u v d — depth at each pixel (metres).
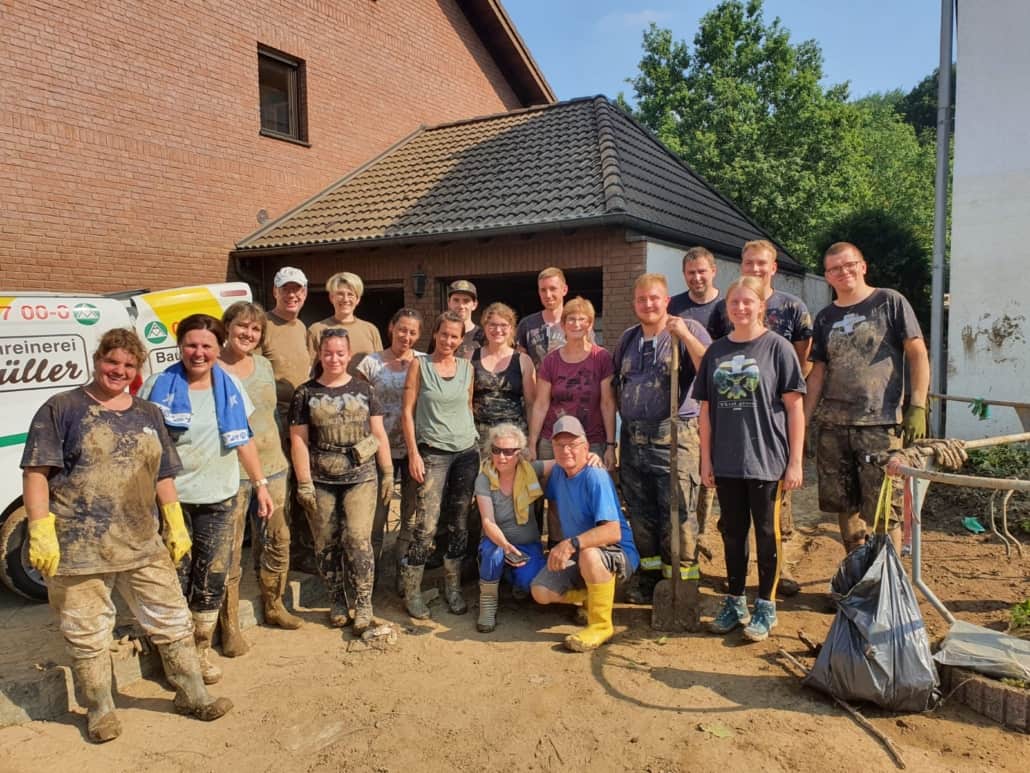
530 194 9.36
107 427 3.21
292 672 3.94
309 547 5.13
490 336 4.98
